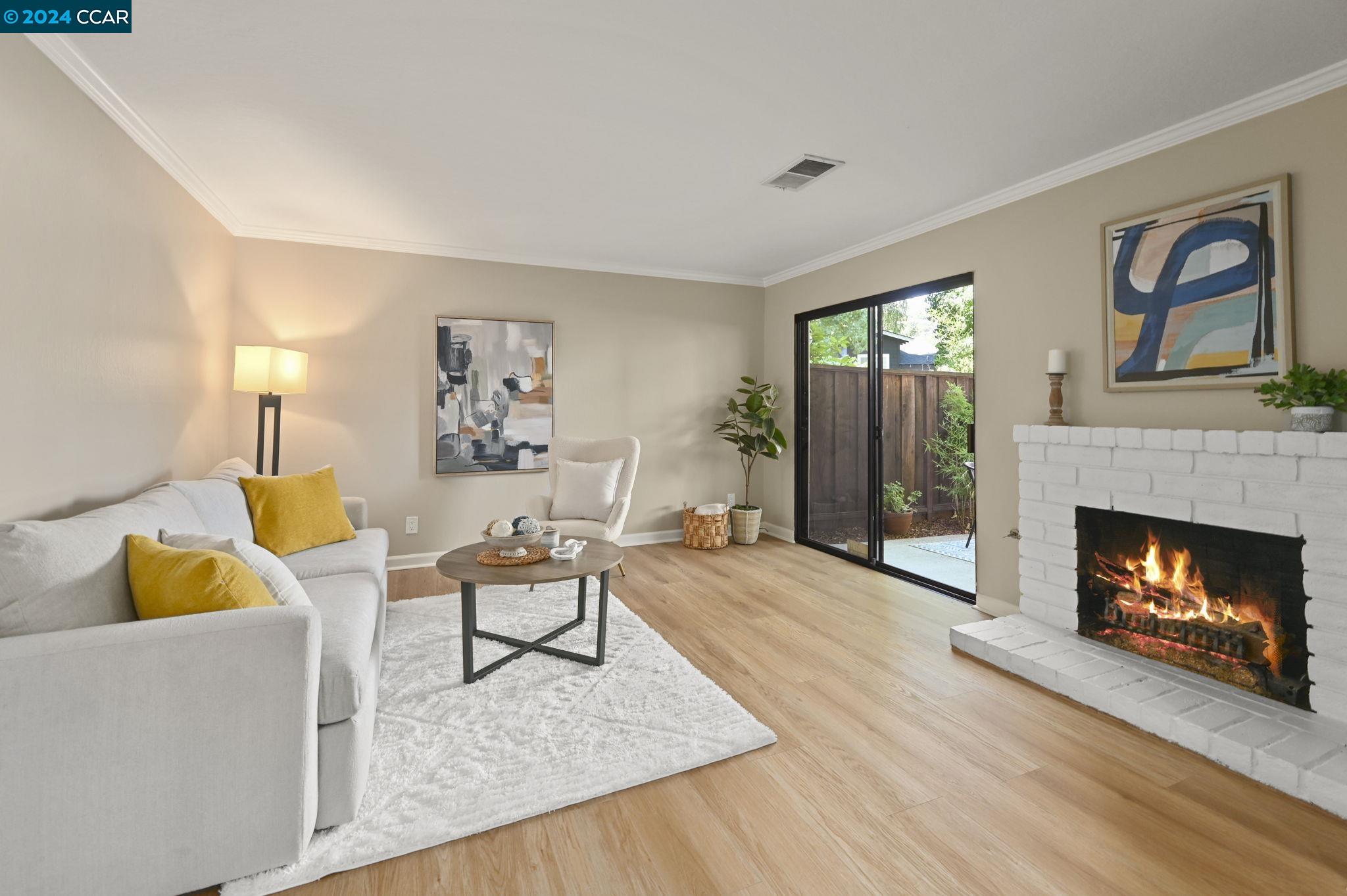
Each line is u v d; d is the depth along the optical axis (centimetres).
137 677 135
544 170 312
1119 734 216
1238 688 232
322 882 146
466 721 218
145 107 246
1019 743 210
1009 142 278
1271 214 231
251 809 144
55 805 130
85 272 225
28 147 192
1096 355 293
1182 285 258
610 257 485
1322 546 210
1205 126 251
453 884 146
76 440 220
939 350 393
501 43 205
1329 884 146
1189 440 245
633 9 188
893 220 390
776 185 330
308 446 416
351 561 274
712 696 239
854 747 207
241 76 225
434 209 369
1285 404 219
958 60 214
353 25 196
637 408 523
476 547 303
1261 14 188
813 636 311
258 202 355
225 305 381
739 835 164
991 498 348
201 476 346
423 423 447
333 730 160
